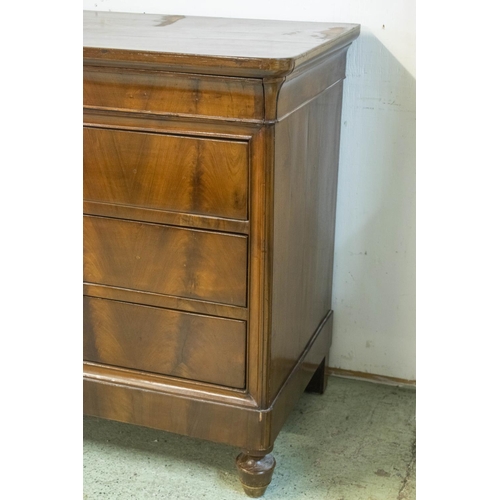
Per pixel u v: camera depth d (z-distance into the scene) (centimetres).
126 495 131
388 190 160
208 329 123
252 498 131
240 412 124
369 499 131
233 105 109
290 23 152
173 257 121
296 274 135
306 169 133
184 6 165
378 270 167
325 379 169
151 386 129
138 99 114
